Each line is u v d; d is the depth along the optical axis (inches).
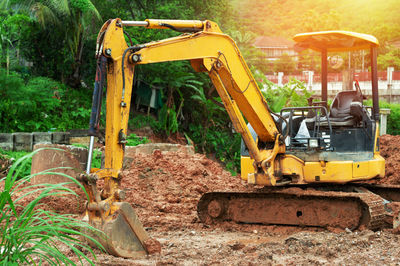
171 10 831.1
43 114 672.4
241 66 288.7
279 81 1251.8
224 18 1030.4
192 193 434.3
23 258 156.4
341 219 292.8
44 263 195.9
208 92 865.5
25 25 736.3
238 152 844.0
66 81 790.5
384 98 1206.9
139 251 219.5
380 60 2300.7
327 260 222.7
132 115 798.5
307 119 335.3
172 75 767.7
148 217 342.3
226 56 280.1
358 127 327.6
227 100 283.7
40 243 159.2
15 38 740.0
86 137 614.5
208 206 327.3
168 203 382.6
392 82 1215.6
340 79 943.0
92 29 800.3
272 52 3095.5
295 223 307.6
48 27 748.6
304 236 263.3
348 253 234.7
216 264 209.5
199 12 934.4
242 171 334.3
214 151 857.5
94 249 222.4
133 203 377.4
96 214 212.7
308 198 304.2
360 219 287.4
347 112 327.9
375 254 229.8
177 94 846.5
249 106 296.2
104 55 218.4
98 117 215.5
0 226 162.9
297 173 311.0
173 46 251.3
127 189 419.5
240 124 290.5
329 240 254.8
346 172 304.2
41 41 768.3
